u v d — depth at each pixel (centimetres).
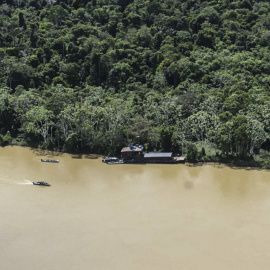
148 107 12800
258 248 6544
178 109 12106
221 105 11950
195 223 7388
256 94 12162
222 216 7631
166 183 9356
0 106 13212
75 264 6178
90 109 12369
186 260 6244
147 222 7450
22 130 12775
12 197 8631
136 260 6256
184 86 13925
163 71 14938
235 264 6125
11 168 10512
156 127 11938
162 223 7400
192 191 8844
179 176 9788
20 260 6312
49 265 6169
